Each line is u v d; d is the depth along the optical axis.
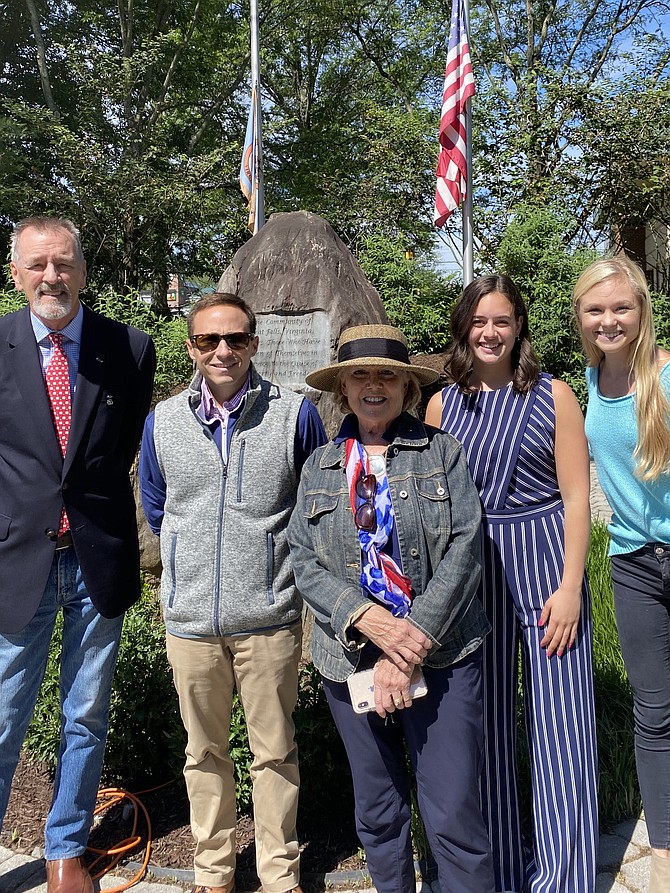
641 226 14.27
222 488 2.33
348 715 2.14
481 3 18.77
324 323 4.80
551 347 9.60
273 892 2.37
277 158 20.09
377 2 19.72
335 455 2.21
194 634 2.33
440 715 2.08
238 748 2.87
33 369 2.43
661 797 2.44
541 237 10.58
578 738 2.34
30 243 2.36
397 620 1.99
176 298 22.22
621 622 2.48
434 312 9.66
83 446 2.47
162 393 7.47
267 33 18.91
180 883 2.57
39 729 3.20
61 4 16.91
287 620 2.36
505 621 2.41
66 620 2.58
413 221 15.20
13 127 13.60
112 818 2.92
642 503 2.36
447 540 2.11
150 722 3.13
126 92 15.12
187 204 14.56
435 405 2.55
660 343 9.81
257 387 2.41
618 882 2.53
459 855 2.05
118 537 2.56
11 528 2.43
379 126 15.55
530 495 2.38
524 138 13.22
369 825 2.16
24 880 2.61
